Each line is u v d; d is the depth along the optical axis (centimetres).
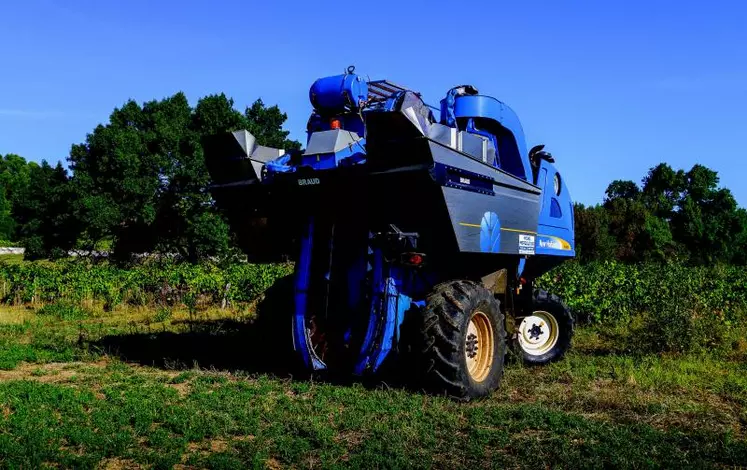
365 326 734
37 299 1850
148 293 1805
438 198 659
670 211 6475
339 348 749
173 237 3809
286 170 752
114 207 3569
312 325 756
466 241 692
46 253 3975
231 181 772
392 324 698
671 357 930
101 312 1662
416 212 693
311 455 494
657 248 4166
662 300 1341
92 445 494
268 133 4309
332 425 569
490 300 724
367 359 694
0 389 677
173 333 1161
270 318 805
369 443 514
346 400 654
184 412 592
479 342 727
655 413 622
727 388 732
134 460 476
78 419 571
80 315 1571
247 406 622
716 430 573
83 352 945
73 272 1941
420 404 638
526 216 816
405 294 729
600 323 1334
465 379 668
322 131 745
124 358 915
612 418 612
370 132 647
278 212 790
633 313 1391
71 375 797
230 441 523
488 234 730
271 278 1791
